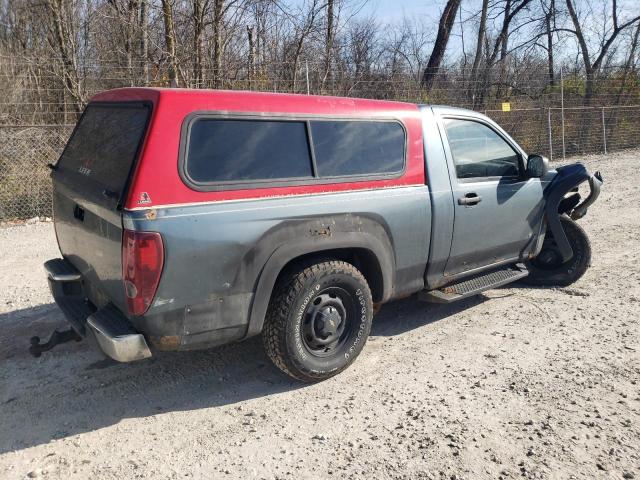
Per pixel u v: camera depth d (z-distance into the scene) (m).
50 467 3.15
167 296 3.25
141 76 12.48
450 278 4.82
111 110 3.85
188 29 12.88
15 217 9.34
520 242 5.38
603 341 4.65
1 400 3.80
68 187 4.00
